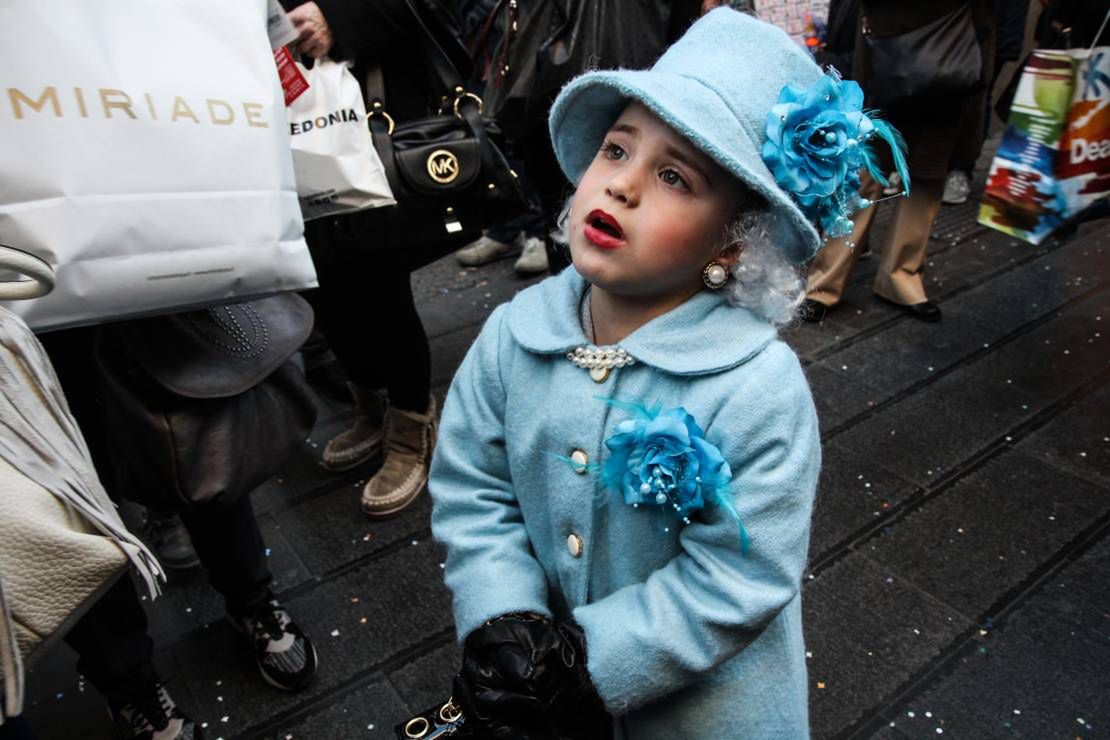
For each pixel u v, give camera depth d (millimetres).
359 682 1689
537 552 992
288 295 1460
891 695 1622
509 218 1874
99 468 1365
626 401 868
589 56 2014
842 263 3004
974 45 2459
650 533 870
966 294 3295
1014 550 1991
